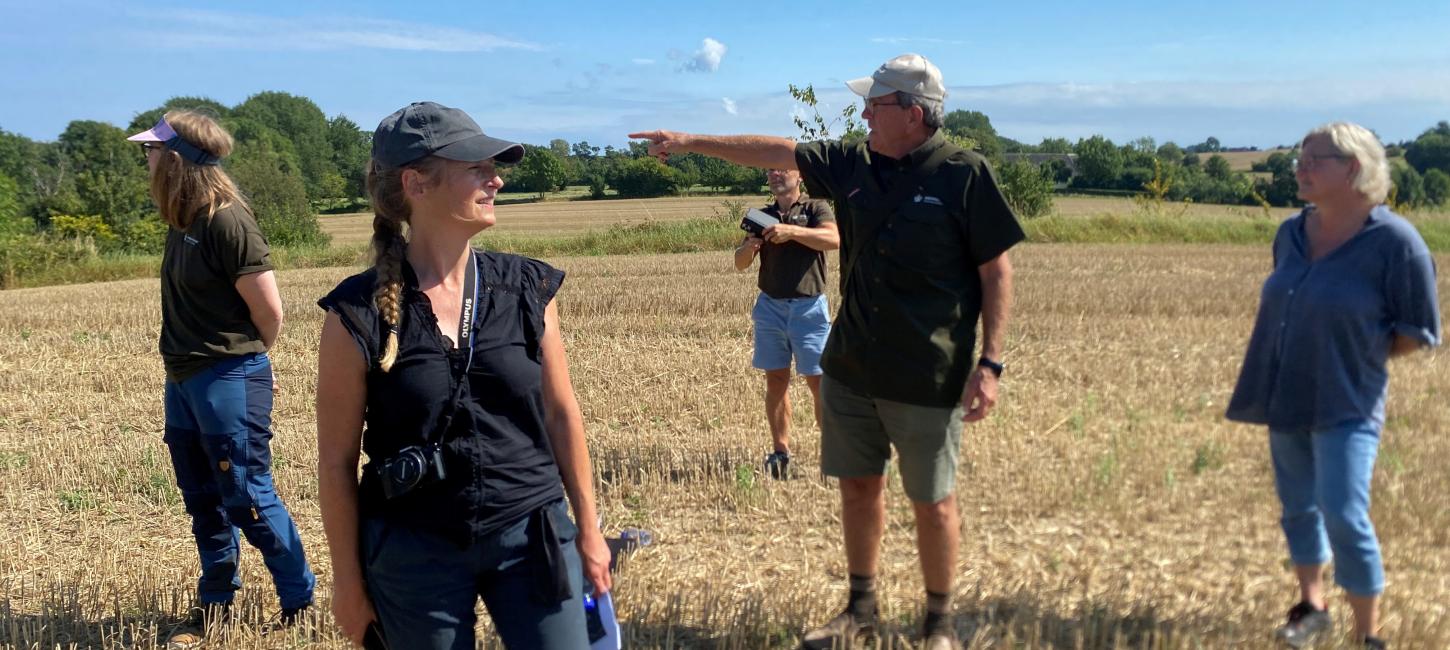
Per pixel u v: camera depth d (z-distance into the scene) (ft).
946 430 11.00
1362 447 10.74
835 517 16.28
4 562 15.80
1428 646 10.95
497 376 7.68
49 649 12.68
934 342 10.72
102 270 83.30
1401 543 13.57
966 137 103.45
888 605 12.78
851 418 11.60
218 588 13.34
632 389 26.48
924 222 10.55
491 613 7.89
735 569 14.40
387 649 8.09
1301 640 11.09
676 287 47.44
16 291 67.05
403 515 7.61
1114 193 196.65
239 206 12.22
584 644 7.88
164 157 11.74
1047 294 40.73
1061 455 18.53
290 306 47.32
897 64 10.62
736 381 26.94
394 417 7.55
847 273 11.39
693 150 12.31
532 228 137.80
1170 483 16.19
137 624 13.30
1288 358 11.07
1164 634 11.32
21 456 21.98
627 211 176.86
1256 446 18.60
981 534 14.94
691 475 18.90
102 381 30.68
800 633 12.22
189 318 12.28
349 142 351.46
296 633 12.75
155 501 18.79
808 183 11.78
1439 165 69.77
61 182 216.33
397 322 7.39
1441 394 21.53
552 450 8.26
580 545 8.31
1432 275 10.44
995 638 11.58
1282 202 97.30
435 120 7.52
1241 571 13.26
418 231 7.75
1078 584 13.07
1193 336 31.68
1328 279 10.73
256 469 12.78
